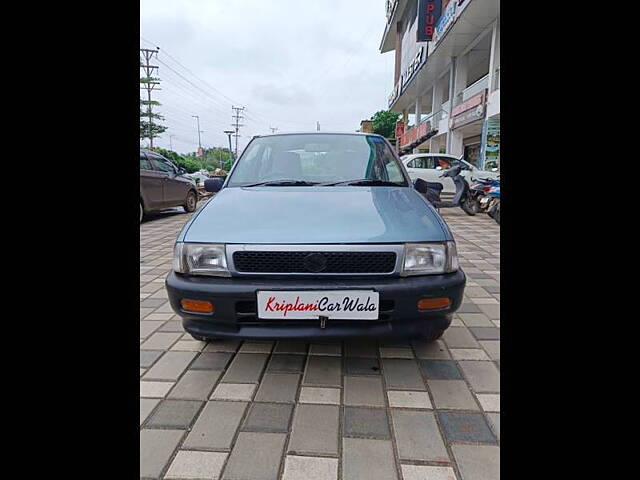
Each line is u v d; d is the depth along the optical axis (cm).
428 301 168
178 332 241
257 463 135
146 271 389
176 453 140
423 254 171
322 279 166
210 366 199
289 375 190
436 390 177
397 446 143
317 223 179
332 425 154
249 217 188
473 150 1822
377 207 198
